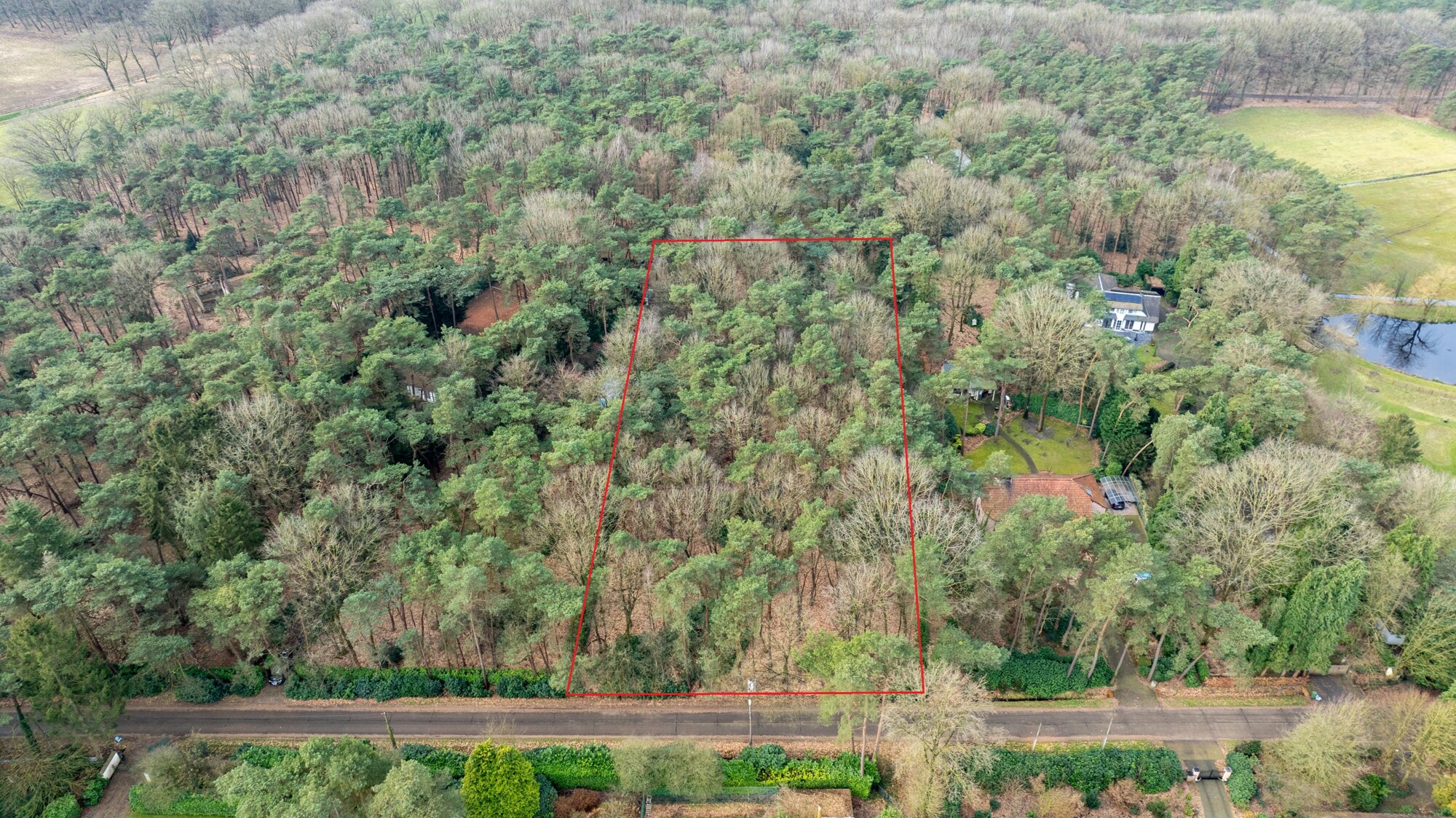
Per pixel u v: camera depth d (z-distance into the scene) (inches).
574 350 5787.4
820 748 3838.6
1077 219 7416.3
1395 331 7288.4
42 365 5093.5
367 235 6304.1
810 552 4350.4
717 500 4256.9
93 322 5880.9
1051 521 3973.9
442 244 6161.4
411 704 4030.5
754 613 3816.4
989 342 5511.8
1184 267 6742.1
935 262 5900.6
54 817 3476.9
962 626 4136.3
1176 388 5369.1
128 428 4480.8
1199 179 7377.0
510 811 3304.6
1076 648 4202.8
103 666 3767.2
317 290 5482.3
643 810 3614.7
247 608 3663.9
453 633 4143.7
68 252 6274.6
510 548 4256.9
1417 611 4055.1
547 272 5856.3
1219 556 4087.1
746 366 5093.5
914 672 3484.3
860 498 4175.7
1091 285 6437.0
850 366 5319.9
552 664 4114.2
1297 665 3981.3
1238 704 4060.0
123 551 4069.9
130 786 3678.6
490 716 3978.8
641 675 4055.1
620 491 4178.2
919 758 3560.5
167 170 7199.8
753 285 5792.3
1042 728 3944.4
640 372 5152.6
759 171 6973.4
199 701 3991.1
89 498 4131.4
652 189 7327.8
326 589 3801.7
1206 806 3671.3
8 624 3715.6
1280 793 3668.8
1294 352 5246.1
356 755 3080.7
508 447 4446.4
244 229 6865.2
